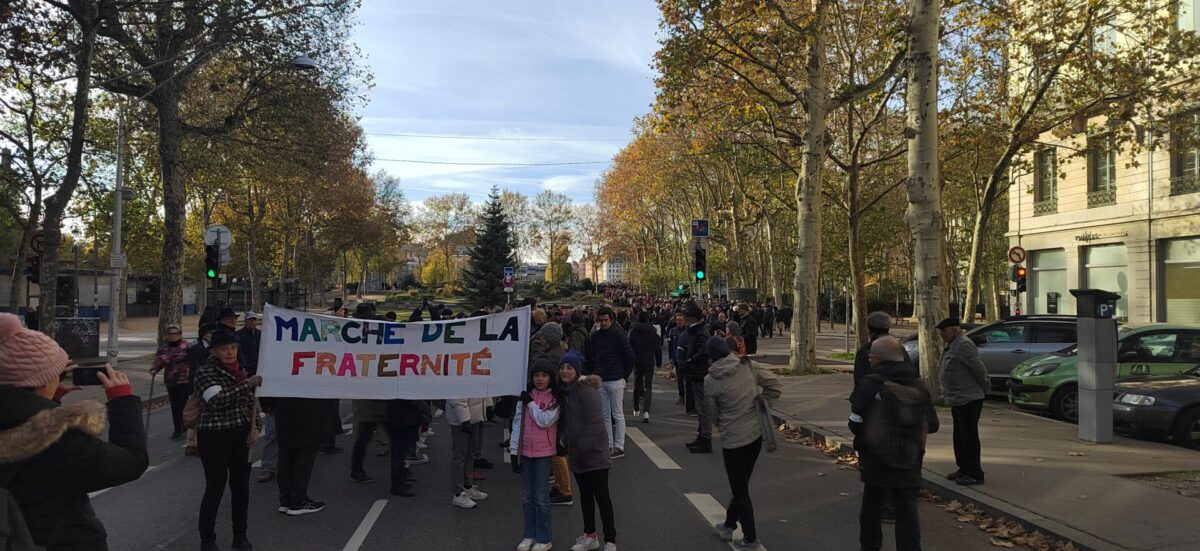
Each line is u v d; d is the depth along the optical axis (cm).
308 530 608
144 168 2792
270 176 2408
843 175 2570
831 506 687
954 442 726
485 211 5769
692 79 1666
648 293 6669
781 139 2012
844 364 2192
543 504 556
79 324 2020
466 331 689
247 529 610
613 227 7631
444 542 576
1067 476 740
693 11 1527
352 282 9800
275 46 1986
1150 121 1817
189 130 2067
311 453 660
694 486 764
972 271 1953
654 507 682
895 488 484
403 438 721
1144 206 2333
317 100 2106
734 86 1777
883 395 486
